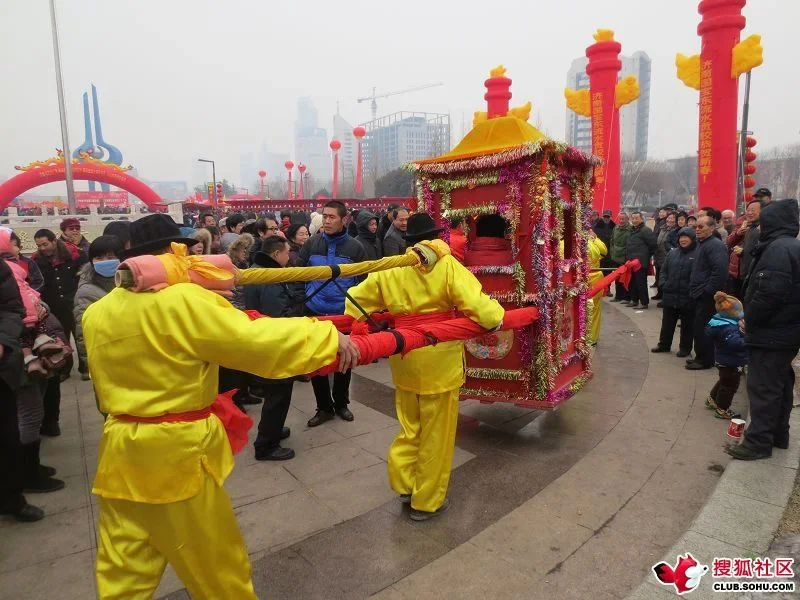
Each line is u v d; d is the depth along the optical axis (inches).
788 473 139.0
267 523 124.5
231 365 72.8
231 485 143.1
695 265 243.6
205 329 70.0
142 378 70.7
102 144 1412.4
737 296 266.7
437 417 122.2
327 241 194.5
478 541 116.2
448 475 125.7
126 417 72.2
